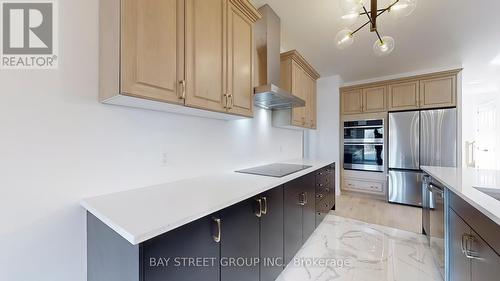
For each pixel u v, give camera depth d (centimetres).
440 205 182
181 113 166
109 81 109
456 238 146
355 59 356
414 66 385
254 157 260
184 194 126
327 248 225
